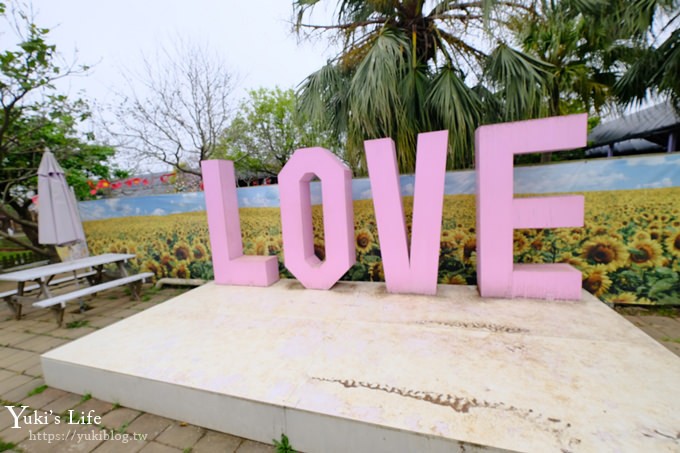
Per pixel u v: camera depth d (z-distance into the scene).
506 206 2.51
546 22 3.00
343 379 1.64
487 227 2.58
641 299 2.76
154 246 4.42
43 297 3.31
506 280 2.61
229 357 1.94
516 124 2.39
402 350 1.90
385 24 3.36
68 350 2.14
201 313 2.72
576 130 2.26
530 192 2.91
